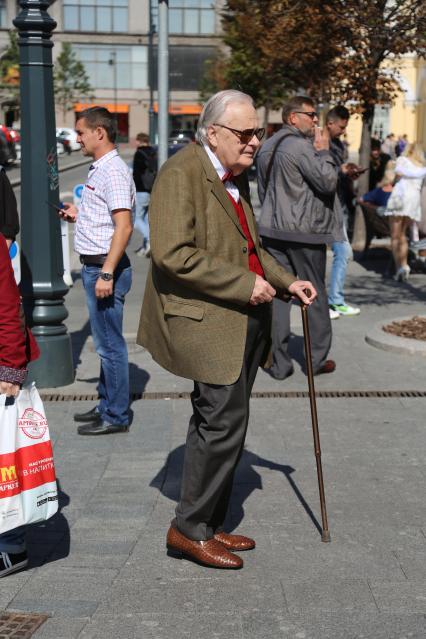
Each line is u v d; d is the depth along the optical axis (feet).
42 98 26.22
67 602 14.42
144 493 19.07
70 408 25.14
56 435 22.93
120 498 18.83
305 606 14.30
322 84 55.06
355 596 14.61
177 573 15.49
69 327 35.76
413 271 49.29
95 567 15.71
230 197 15.34
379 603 14.37
